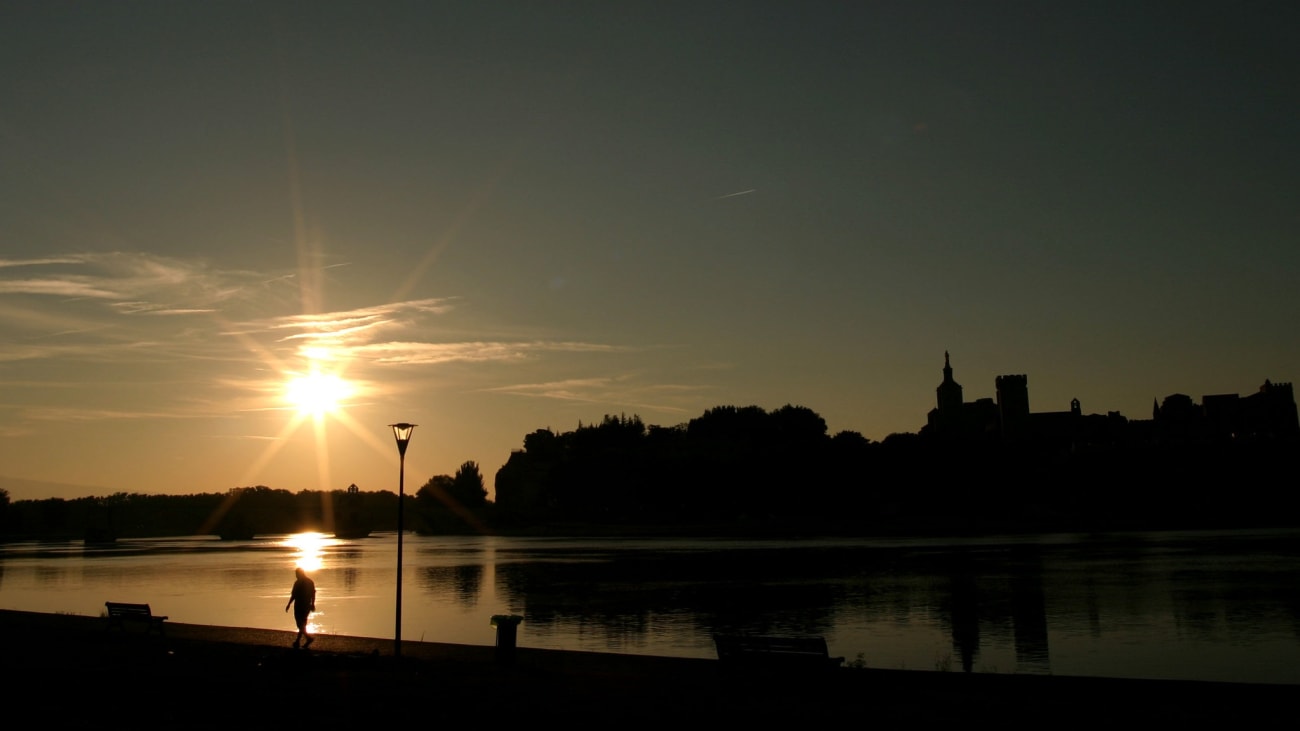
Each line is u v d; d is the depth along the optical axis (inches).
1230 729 899.4
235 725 974.4
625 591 3496.6
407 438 1461.6
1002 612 2669.8
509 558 6122.1
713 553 6250.0
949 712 992.2
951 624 2443.4
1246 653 1959.9
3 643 1631.4
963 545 6742.1
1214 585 3302.2
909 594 3208.7
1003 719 954.1
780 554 5905.5
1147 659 1900.8
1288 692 1061.8
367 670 1315.2
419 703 1075.3
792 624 2476.6
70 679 1250.6
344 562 5880.9
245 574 4685.0
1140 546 6023.6
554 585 3814.0
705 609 2854.3
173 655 1477.6
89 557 6879.9
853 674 1218.0
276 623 2561.5
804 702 1055.6
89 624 1921.8
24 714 1032.2
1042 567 4311.0
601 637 2272.4
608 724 960.3
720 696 1098.7
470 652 1510.8
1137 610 2652.6
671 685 1173.7
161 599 3304.6
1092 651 2005.4
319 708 1053.8
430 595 3420.3
